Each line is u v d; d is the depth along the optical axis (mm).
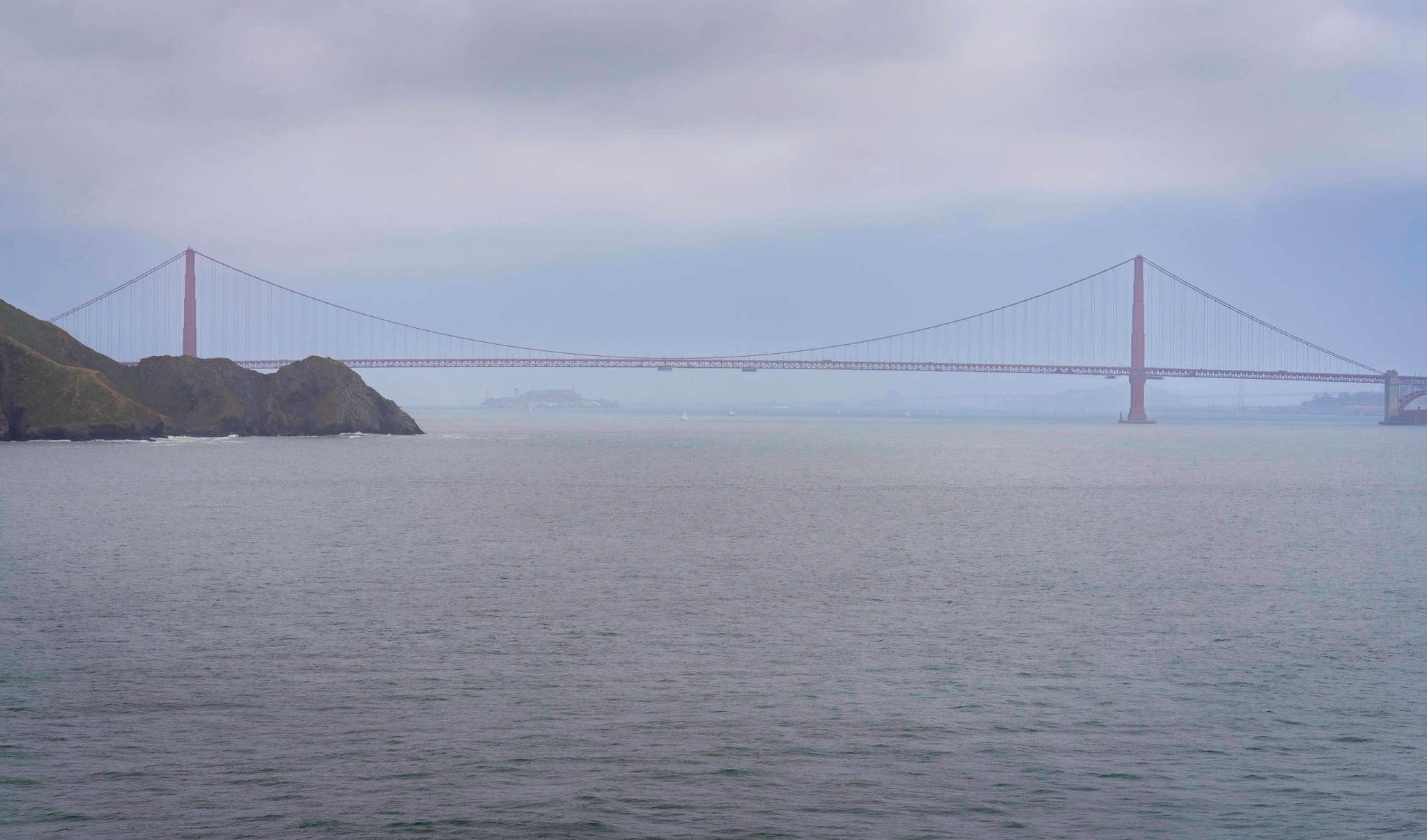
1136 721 26281
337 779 22312
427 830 20156
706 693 28047
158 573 43750
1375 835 20469
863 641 33469
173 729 24969
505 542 54344
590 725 25547
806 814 21000
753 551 52062
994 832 20375
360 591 40469
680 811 21062
